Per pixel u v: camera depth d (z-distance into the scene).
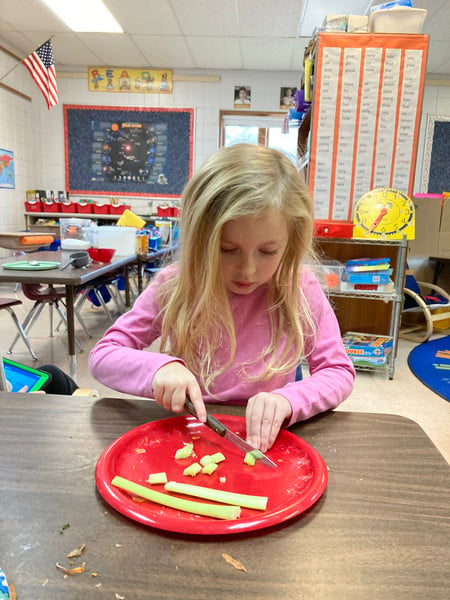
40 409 0.66
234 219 0.67
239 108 5.32
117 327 0.89
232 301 0.87
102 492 0.45
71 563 0.37
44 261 2.20
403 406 2.10
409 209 2.41
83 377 2.30
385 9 2.35
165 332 0.87
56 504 0.44
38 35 4.41
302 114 2.90
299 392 0.67
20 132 5.01
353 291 2.46
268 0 3.55
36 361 2.52
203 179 0.75
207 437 0.60
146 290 0.96
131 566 0.37
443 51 4.40
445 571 0.37
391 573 0.36
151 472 0.52
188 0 3.60
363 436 0.61
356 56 2.38
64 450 0.55
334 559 0.38
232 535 0.41
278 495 0.48
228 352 0.87
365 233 2.42
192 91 5.31
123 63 5.18
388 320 2.76
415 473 0.52
